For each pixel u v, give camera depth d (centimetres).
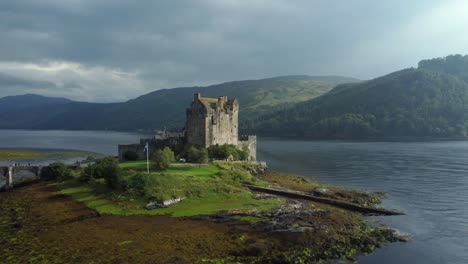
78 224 7638
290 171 15325
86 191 9925
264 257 6131
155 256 6078
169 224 7506
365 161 18188
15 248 6444
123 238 6825
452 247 6869
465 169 15338
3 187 11825
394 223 8169
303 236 6706
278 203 8775
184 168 11444
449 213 8962
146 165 11612
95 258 6016
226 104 14900
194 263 5862
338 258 6369
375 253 6594
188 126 13662
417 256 6481
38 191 10600
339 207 9169
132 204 8700
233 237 6788
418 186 12138
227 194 9431
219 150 13325
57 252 6250
